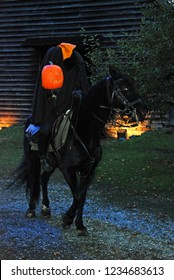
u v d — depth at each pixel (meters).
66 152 5.66
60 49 5.90
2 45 17.91
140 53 9.20
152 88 9.16
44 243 5.75
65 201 8.19
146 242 5.89
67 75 5.95
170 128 14.89
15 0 17.52
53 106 5.92
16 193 8.79
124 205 7.97
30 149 6.73
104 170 10.73
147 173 10.27
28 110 17.73
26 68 17.67
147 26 9.52
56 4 16.91
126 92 5.29
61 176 10.61
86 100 5.62
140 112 5.28
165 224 6.76
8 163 11.90
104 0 16.11
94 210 7.55
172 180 9.62
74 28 16.66
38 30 17.27
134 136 15.16
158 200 8.36
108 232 6.27
